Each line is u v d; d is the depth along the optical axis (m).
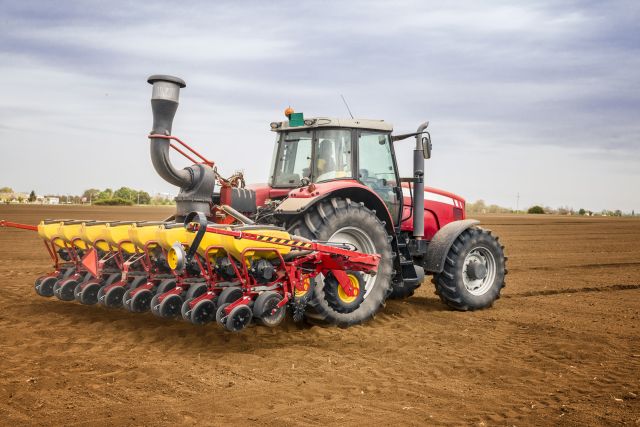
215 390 4.67
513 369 5.42
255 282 6.16
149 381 4.85
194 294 6.15
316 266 6.63
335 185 7.23
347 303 6.82
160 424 3.92
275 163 8.25
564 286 11.25
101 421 3.94
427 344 6.38
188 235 6.01
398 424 4.03
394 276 7.96
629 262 15.57
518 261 15.88
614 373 5.37
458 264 8.43
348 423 4.03
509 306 9.01
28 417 4.00
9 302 8.19
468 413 4.29
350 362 5.59
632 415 4.29
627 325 7.56
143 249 6.68
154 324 6.84
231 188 7.50
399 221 8.38
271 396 4.54
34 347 5.80
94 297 7.31
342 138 7.75
